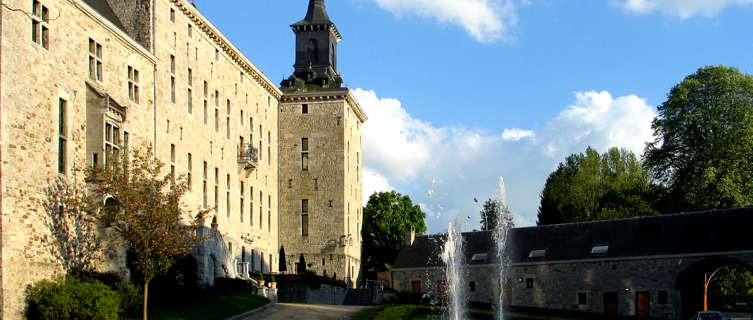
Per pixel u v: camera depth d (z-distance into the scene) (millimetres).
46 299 32938
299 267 76625
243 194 70625
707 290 62750
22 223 32844
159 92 53094
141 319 36719
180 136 56438
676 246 60250
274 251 79188
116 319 34781
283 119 83312
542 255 66750
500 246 70188
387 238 96500
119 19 53250
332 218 81188
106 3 53344
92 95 38656
